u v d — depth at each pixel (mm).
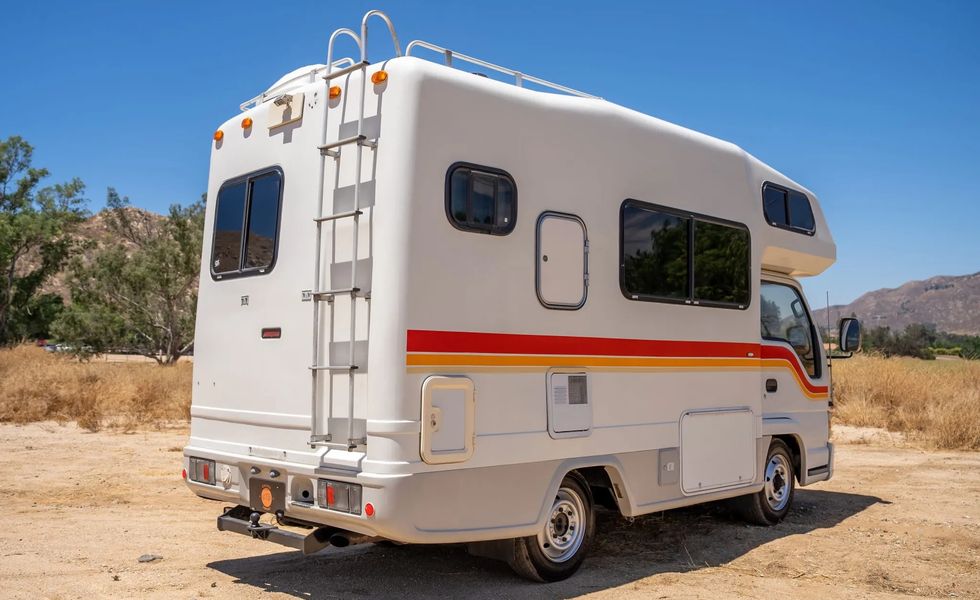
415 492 4633
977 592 5590
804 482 7945
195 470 5953
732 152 7180
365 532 4699
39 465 10375
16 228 49094
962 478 10469
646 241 6219
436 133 4914
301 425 5152
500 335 5148
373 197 4867
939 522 7797
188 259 36000
